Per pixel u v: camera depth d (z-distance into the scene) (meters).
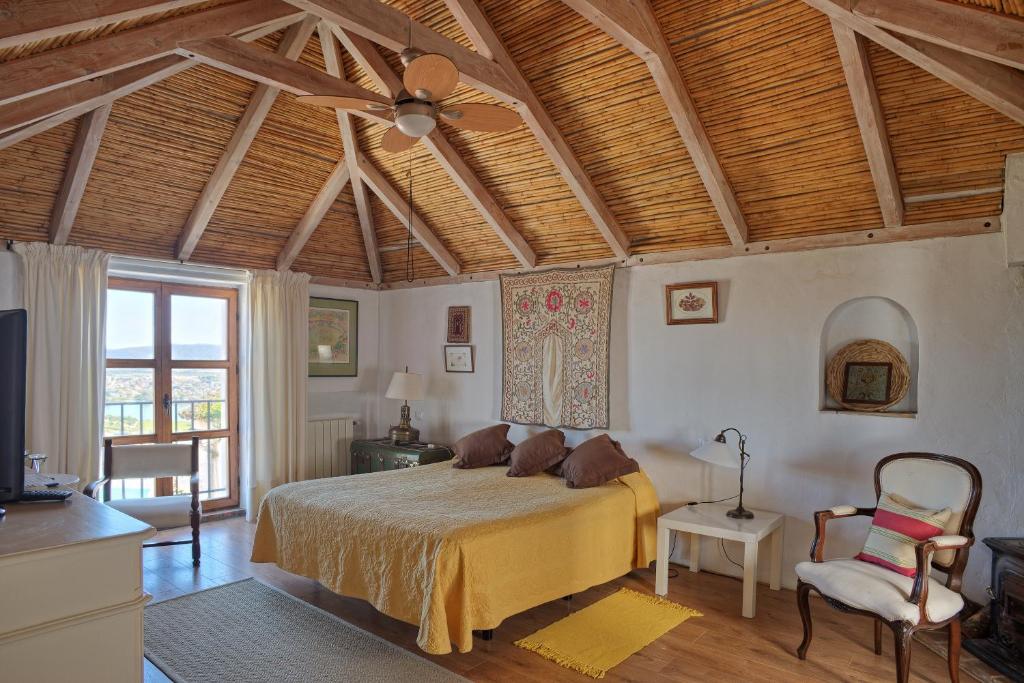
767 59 3.30
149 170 4.49
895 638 2.65
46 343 4.38
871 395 3.98
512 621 3.57
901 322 3.93
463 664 3.07
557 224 5.05
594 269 5.04
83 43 2.80
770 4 3.05
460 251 5.87
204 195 4.80
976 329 3.50
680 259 4.61
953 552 2.95
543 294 5.33
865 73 3.04
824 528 3.20
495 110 2.80
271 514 3.95
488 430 5.09
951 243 3.58
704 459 3.91
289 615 3.59
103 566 1.62
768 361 4.22
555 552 3.48
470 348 5.91
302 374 5.95
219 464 5.78
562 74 3.81
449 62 2.49
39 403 4.35
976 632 3.31
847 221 3.89
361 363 6.67
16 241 4.36
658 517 4.22
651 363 4.77
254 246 5.64
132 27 2.93
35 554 1.50
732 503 4.33
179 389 5.49
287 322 5.84
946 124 3.24
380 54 3.97
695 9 3.19
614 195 4.54
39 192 4.25
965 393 3.52
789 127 3.58
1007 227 3.31
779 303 4.18
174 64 3.52
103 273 4.71
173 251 5.24
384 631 3.43
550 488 4.15
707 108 3.66
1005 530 3.39
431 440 6.27
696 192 4.22
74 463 4.50
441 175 5.05
